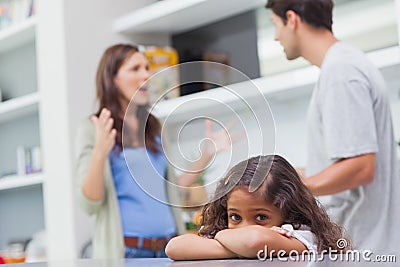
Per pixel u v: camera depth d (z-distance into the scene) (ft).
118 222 7.14
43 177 9.62
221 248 2.13
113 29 9.34
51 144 9.18
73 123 8.96
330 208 6.06
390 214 5.84
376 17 7.66
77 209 8.90
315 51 6.20
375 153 5.74
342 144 5.64
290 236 2.37
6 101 11.30
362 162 5.62
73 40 9.04
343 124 5.66
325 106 5.79
